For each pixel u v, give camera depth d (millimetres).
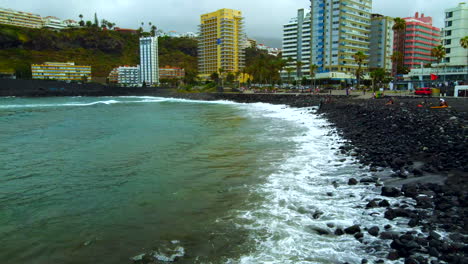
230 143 20953
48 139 23828
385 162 13312
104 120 38125
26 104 79438
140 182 12828
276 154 17094
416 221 7629
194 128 29359
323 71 123000
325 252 6840
